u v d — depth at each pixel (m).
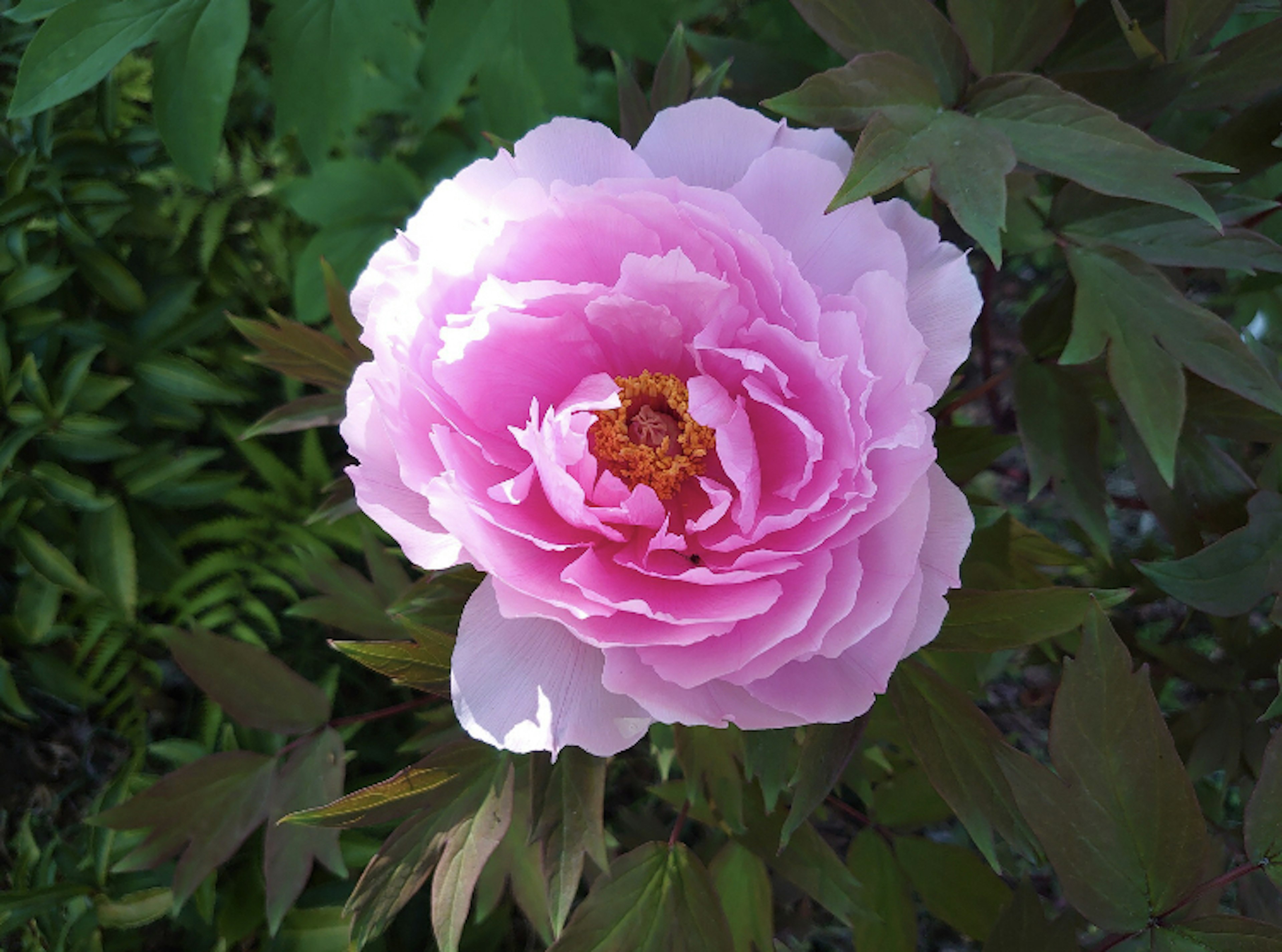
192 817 0.44
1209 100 0.36
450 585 0.34
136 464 0.66
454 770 0.36
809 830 0.40
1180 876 0.32
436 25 0.40
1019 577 0.44
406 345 0.29
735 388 0.32
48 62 0.39
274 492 0.70
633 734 0.29
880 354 0.30
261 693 0.45
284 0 0.40
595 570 0.30
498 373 0.32
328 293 0.41
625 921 0.36
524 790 0.40
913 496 0.29
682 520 0.34
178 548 0.69
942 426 0.41
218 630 0.71
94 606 0.67
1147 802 0.31
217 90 0.40
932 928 0.77
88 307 0.66
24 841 0.68
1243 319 0.58
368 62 0.49
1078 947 0.33
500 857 0.44
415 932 0.64
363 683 0.72
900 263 0.30
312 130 0.41
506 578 0.28
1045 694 0.77
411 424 0.29
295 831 0.43
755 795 0.41
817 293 0.30
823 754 0.32
